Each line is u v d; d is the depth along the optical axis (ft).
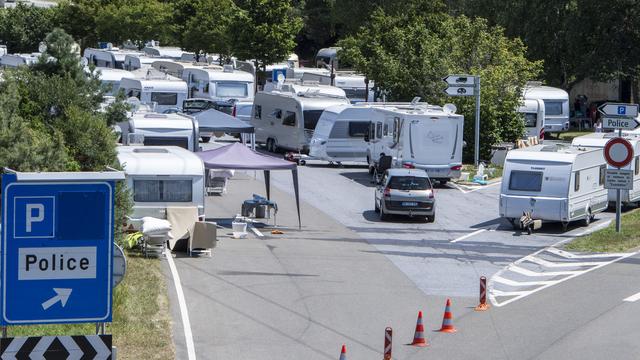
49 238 82.79
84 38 588.50
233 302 150.10
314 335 133.59
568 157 221.25
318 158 323.98
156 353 119.03
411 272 176.76
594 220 238.07
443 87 346.95
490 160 326.03
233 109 384.68
